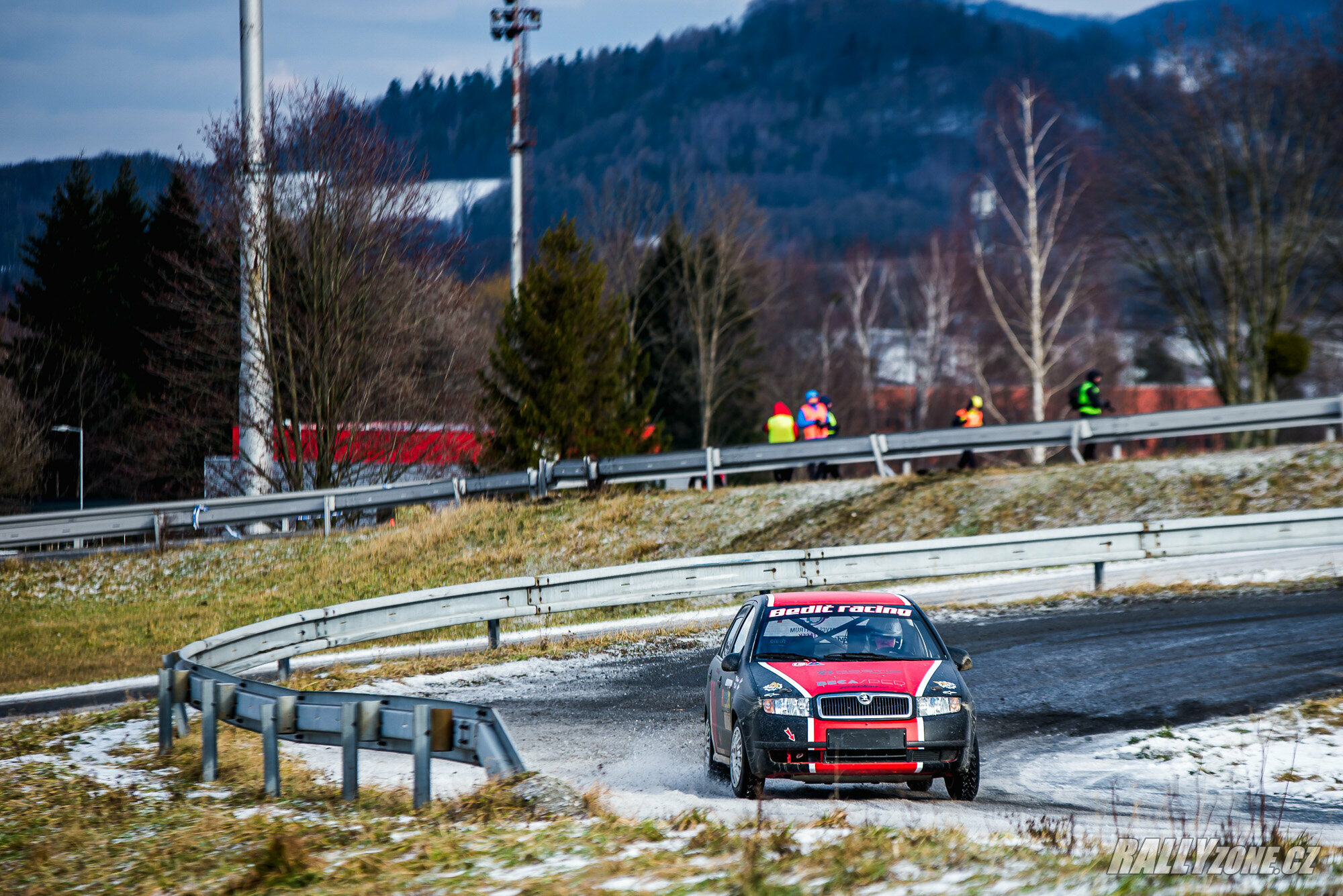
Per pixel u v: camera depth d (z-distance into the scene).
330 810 22.42
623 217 162.38
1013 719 29.86
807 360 197.88
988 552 46.44
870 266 190.00
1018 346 119.44
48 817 23.08
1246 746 26.28
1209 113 115.88
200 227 109.12
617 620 50.47
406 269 96.38
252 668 42.72
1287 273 118.50
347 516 85.12
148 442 131.88
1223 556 53.34
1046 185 129.38
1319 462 56.84
